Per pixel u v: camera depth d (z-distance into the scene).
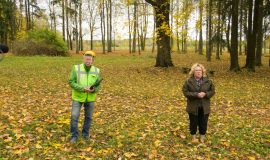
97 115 9.87
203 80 7.45
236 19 24.03
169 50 25.52
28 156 6.40
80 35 55.22
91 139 7.55
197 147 7.26
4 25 50.88
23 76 19.03
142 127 8.75
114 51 57.47
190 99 7.50
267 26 31.62
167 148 7.14
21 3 56.28
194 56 45.22
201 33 48.50
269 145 7.54
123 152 6.82
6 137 7.42
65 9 54.44
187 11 21.38
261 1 24.38
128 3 24.56
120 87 15.76
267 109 11.48
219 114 10.52
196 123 7.59
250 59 24.95
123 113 10.30
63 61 31.31
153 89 15.34
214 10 29.16
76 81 7.27
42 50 39.22
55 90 14.27
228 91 15.23
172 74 21.77
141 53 51.16
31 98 12.20
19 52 38.38
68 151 6.73
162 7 23.22
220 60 38.50
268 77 21.09
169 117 9.93
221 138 7.97
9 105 10.77
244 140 7.87
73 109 7.31
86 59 7.22
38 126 8.41
